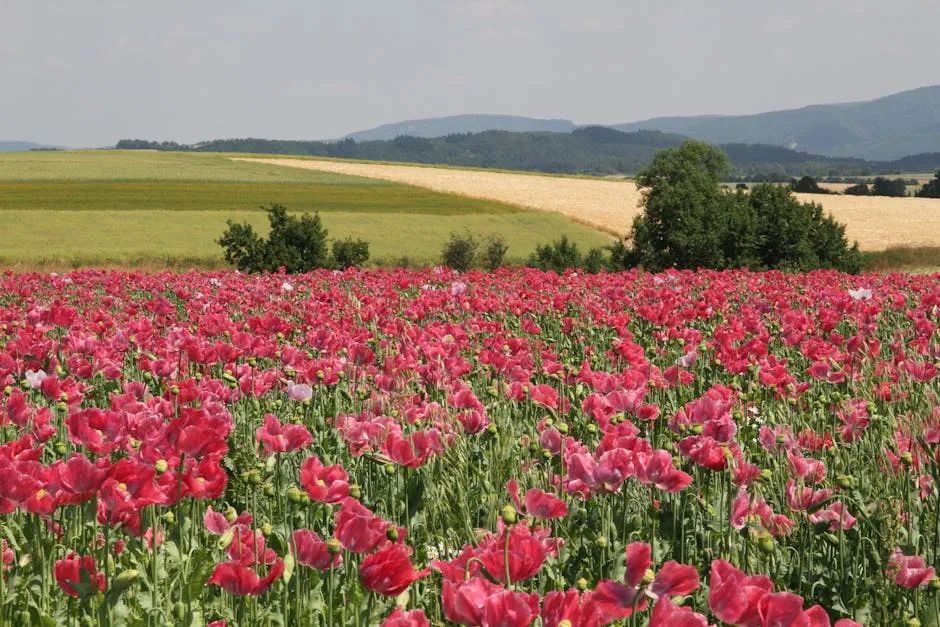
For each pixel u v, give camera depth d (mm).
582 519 5484
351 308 13305
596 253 53750
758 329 12359
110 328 11305
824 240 54656
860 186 162500
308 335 9391
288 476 6465
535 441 6609
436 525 5629
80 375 8242
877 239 78000
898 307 13953
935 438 5574
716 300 15109
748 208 55406
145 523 4379
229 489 6418
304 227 47562
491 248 53156
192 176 111750
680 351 11727
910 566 4426
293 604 4406
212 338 12273
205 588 4418
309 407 8016
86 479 3898
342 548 3785
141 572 4090
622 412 6398
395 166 153250
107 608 3686
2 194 88688
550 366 7965
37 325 10930
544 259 52969
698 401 5434
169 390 6945
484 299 15594
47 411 5945
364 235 73188
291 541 3838
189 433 4270
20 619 4031
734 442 6098
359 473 6566
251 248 46750
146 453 4383
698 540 5555
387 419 5539
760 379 8391
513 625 2695
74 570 3918
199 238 67000
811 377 10305
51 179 102438
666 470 4359
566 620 2775
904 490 5715
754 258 54719
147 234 67375
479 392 8930
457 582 3131
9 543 4668
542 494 4109
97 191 93438
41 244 61375
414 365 7793
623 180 153750
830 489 5508
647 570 3111
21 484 3959
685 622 2854
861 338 8781
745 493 5016
